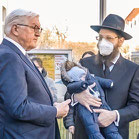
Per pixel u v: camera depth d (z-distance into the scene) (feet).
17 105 5.94
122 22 9.26
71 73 9.16
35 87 6.58
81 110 8.71
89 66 9.43
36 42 7.11
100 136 8.30
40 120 6.36
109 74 8.93
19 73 6.16
